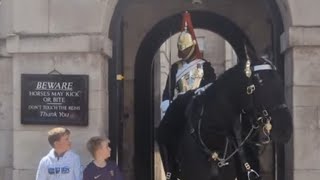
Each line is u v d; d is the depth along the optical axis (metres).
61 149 5.77
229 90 5.11
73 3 6.41
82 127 6.38
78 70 6.39
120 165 8.05
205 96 5.34
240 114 5.11
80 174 5.81
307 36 6.19
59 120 6.37
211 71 6.33
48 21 6.43
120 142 8.08
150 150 10.31
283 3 6.48
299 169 6.18
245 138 5.11
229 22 10.02
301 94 6.21
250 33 9.88
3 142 6.71
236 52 10.07
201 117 5.28
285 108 4.84
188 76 6.24
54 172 5.73
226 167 5.17
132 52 10.23
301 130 6.20
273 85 4.86
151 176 10.35
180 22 10.16
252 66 4.96
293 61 6.22
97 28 6.40
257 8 9.86
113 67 7.10
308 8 6.24
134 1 10.12
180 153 5.53
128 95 10.26
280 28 6.83
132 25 10.20
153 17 10.16
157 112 14.96
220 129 5.16
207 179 5.18
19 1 6.46
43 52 6.40
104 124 6.55
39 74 6.39
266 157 8.77
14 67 6.46
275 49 6.91
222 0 9.97
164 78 15.15
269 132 4.86
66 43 6.37
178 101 6.03
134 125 10.27
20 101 6.44
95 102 6.37
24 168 6.45
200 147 5.23
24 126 6.45
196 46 6.45
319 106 6.20
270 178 8.77
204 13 10.08
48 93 6.39
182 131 5.78
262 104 4.85
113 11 6.89
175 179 5.97
